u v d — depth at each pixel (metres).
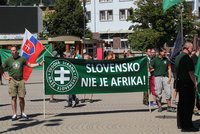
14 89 13.16
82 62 13.79
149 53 15.88
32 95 20.98
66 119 13.24
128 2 80.12
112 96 19.70
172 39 48.47
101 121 12.78
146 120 12.82
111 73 14.00
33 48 15.38
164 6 14.50
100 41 56.91
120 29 80.94
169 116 13.45
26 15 64.06
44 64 13.49
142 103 16.84
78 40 51.19
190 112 11.23
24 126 12.14
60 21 67.06
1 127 12.02
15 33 63.50
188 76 11.15
